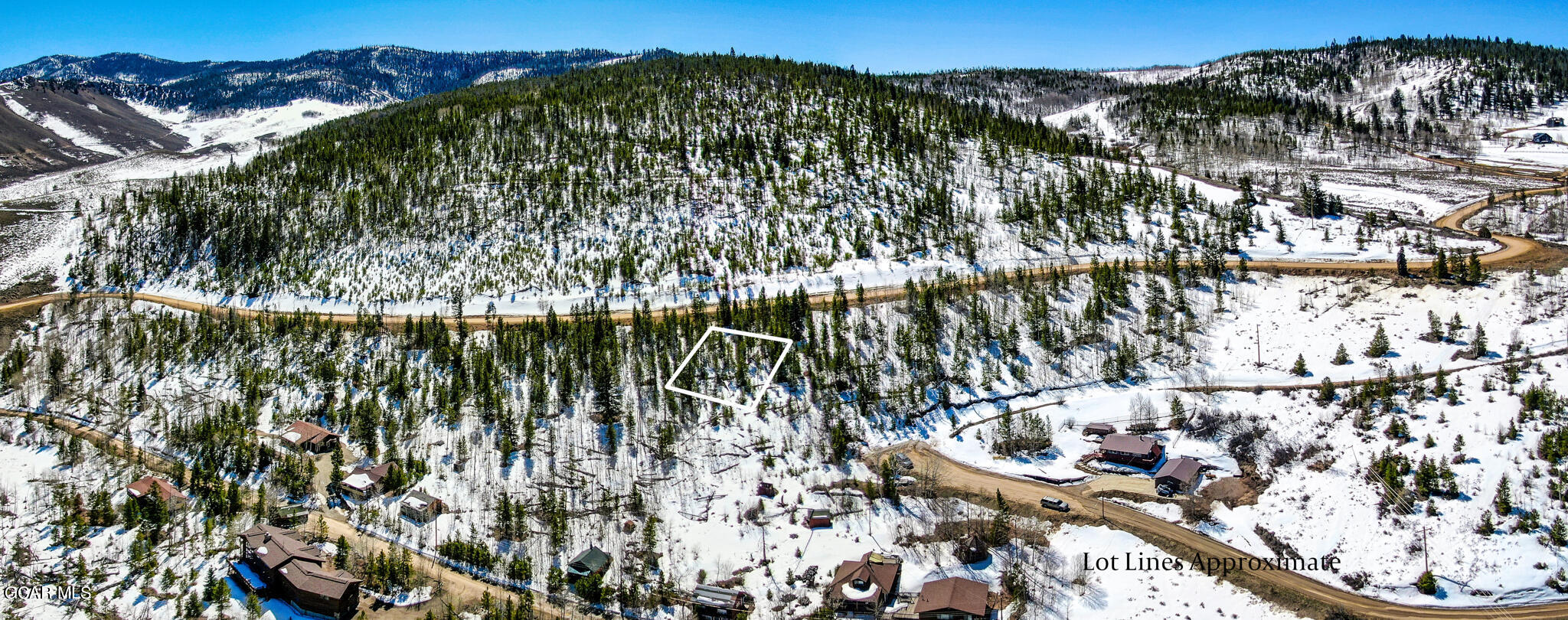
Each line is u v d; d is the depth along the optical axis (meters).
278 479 99.19
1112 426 105.19
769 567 83.19
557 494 95.88
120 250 183.12
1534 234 150.25
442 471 101.44
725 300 135.88
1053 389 116.50
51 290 171.25
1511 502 77.12
